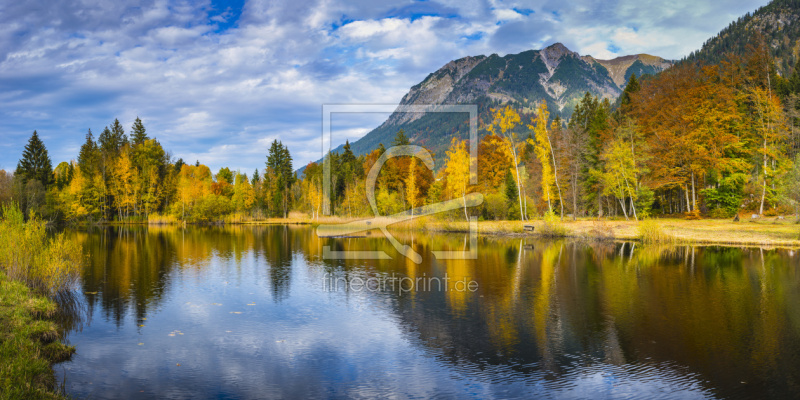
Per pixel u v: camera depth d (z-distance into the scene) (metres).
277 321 15.42
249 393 9.86
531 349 12.66
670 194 56.19
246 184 98.44
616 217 55.06
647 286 20.67
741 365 11.37
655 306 17.11
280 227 68.69
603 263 27.52
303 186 95.12
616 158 50.00
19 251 17.53
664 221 47.50
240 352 12.48
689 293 19.16
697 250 32.50
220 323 15.15
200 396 9.68
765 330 14.12
